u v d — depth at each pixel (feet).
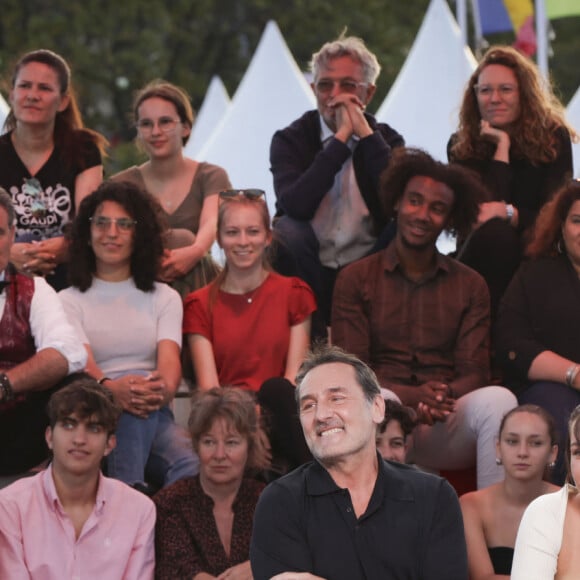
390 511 36.24
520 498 45.14
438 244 75.20
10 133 56.59
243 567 43.42
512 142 57.52
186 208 58.80
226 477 44.96
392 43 202.59
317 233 58.23
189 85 199.93
